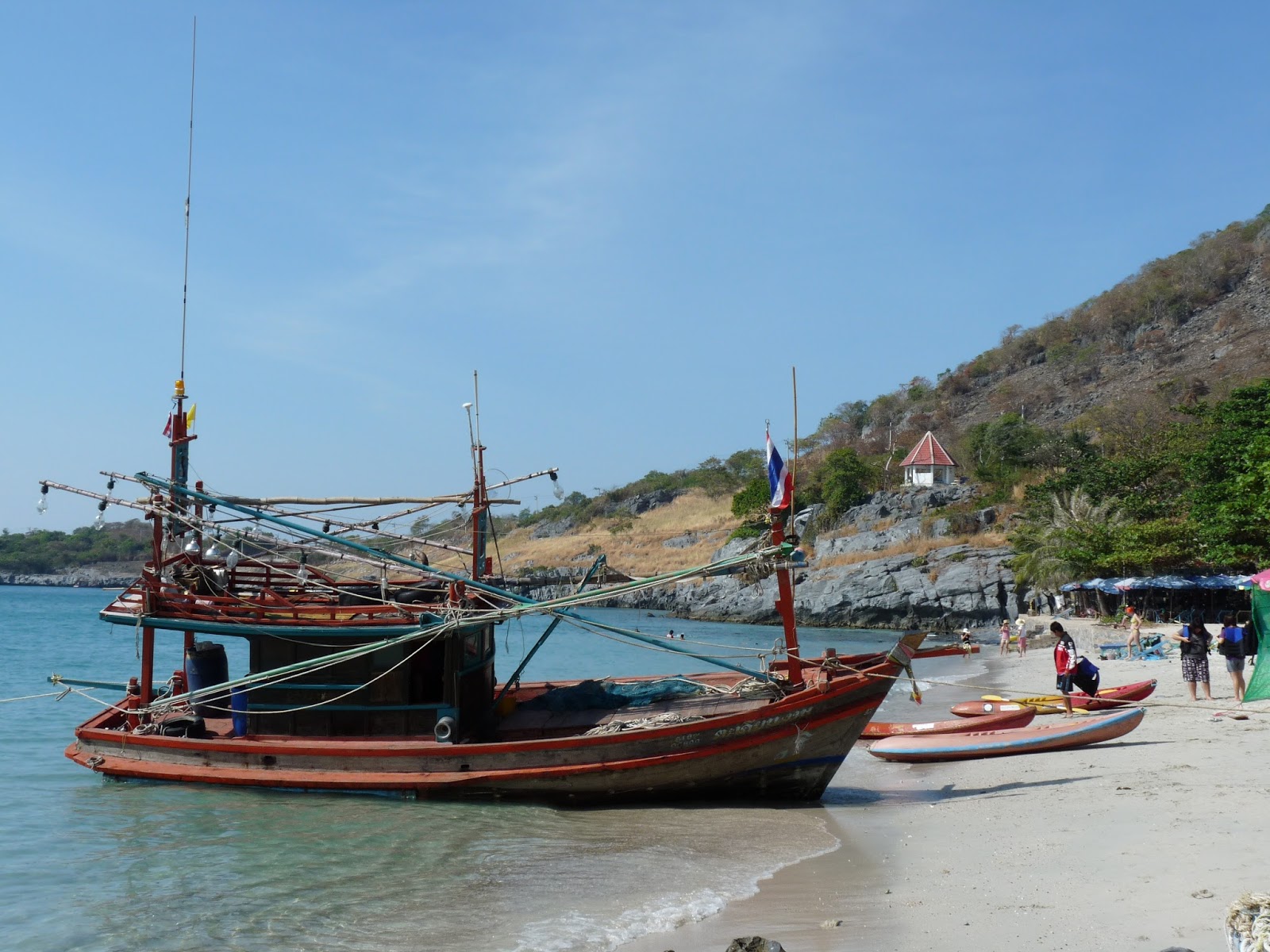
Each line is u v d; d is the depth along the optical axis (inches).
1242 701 711.1
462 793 584.4
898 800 585.3
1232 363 4375.0
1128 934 302.5
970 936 317.4
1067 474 2632.9
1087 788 541.3
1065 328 5570.9
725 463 5556.1
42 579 6215.6
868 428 5472.4
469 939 358.9
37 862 477.1
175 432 647.1
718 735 571.5
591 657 2069.4
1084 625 1845.5
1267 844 390.3
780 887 403.9
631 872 439.5
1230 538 1651.1
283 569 673.6
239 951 358.6
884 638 2439.7
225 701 674.2
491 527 730.2
